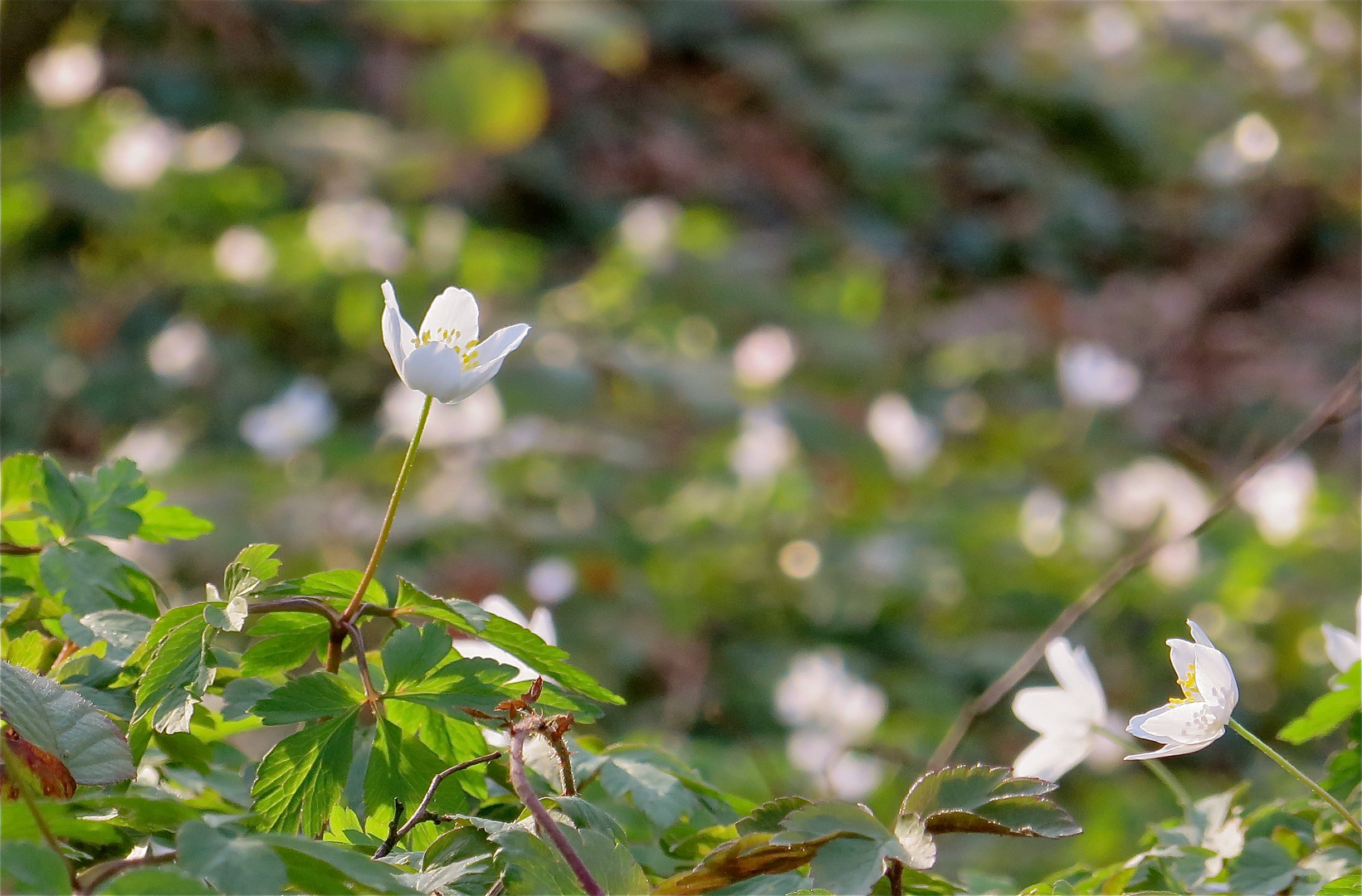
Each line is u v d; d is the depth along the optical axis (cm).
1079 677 182
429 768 126
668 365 754
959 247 1266
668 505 666
